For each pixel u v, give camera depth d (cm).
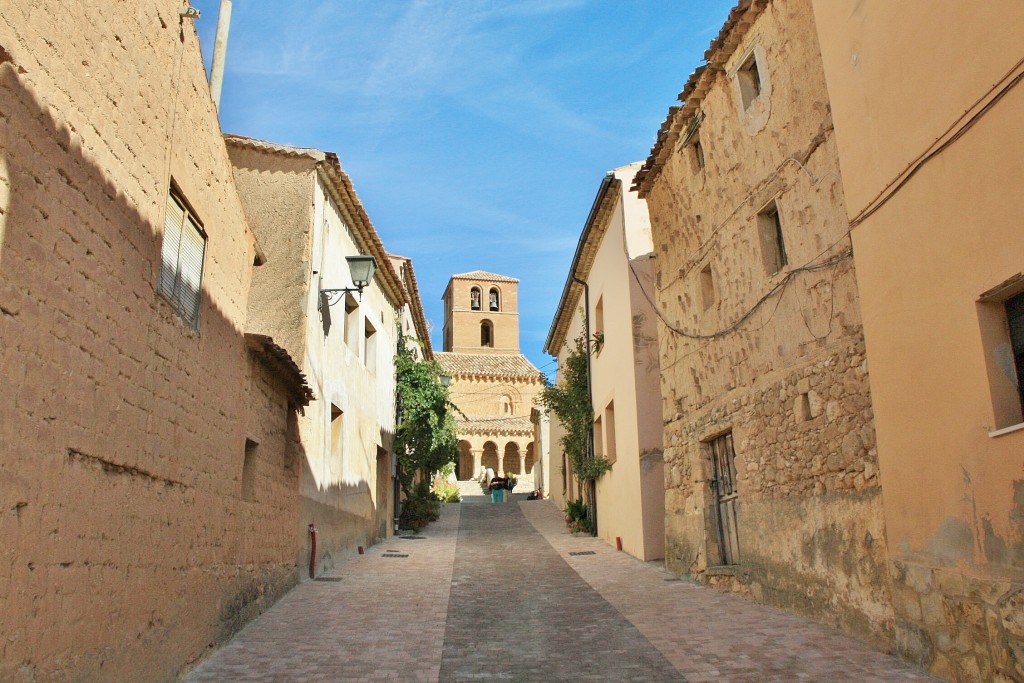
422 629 866
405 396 2078
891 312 682
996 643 552
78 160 504
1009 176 536
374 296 1783
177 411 677
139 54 605
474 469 4756
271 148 1288
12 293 424
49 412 462
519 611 976
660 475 1462
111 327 549
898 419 675
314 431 1238
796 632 788
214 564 762
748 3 944
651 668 688
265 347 905
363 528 1612
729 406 1059
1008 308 569
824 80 814
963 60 580
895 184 670
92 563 512
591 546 1717
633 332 1524
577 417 2062
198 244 757
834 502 795
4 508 412
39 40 456
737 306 1034
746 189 1002
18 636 422
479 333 6181
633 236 1586
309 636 823
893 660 669
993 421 556
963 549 591
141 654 582
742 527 1027
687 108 1156
